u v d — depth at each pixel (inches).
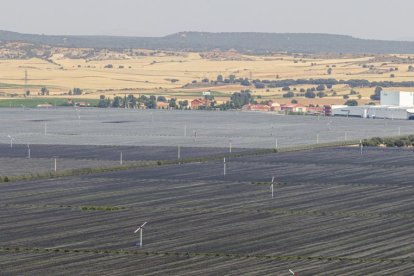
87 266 6579.7
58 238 7396.7
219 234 7598.4
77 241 7298.2
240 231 7721.5
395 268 6599.4
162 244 7234.3
